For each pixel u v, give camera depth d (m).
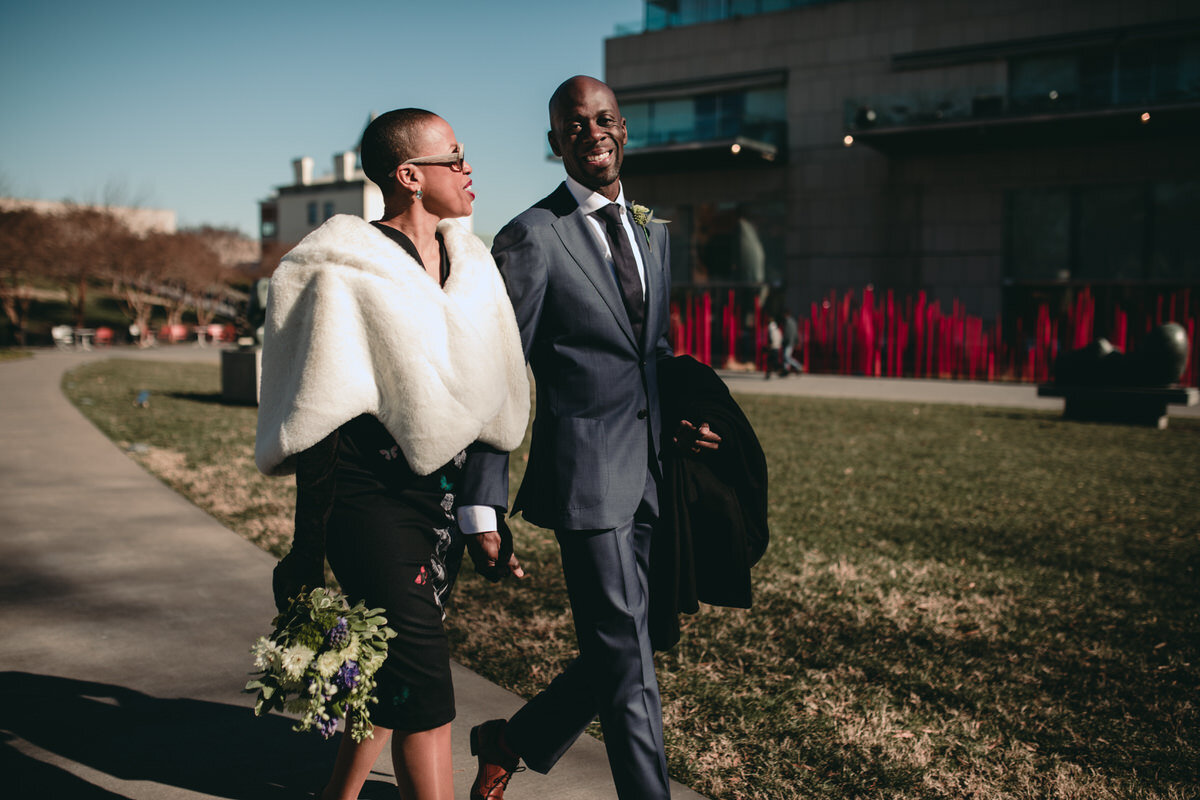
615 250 2.14
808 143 31.44
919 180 29.62
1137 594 4.56
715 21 33.00
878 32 30.11
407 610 1.87
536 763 2.22
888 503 6.87
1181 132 25.48
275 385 1.83
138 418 11.00
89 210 44.84
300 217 67.06
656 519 2.15
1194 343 23.41
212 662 3.34
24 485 6.68
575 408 2.09
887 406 15.49
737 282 32.84
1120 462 9.27
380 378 1.80
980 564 5.11
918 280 29.75
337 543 1.90
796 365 24.66
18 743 2.63
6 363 22.52
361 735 1.81
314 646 1.76
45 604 3.97
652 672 2.07
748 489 2.19
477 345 1.86
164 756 2.59
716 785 2.54
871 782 2.59
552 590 4.46
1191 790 2.59
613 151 2.14
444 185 1.96
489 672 3.34
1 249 38.44
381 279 1.78
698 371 2.26
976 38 28.50
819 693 3.23
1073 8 26.91
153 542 5.10
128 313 49.09
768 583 4.64
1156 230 26.23
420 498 1.92
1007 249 28.42
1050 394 13.59
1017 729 2.98
